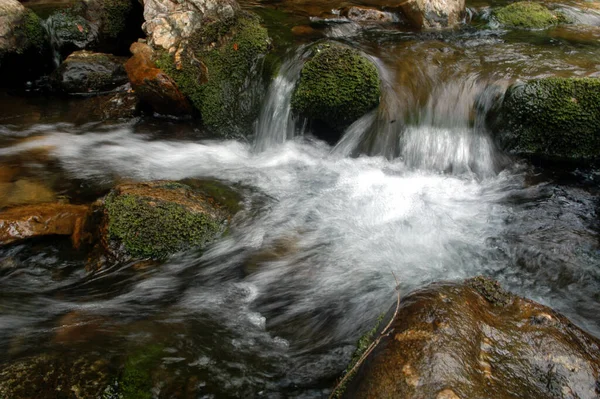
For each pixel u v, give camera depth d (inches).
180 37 261.9
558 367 101.7
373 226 193.3
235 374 127.3
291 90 245.8
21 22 323.9
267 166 238.7
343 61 235.1
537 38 286.8
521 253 175.6
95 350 126.9
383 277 165.0
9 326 139.0
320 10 320.2
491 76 241.0
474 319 109.9
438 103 239.1
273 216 197.2
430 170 234.4
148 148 250.5
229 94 259.9
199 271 167.5
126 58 335.6
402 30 297.3
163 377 121.8
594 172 221.0
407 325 107.4
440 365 96.1
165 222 173.3
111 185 215.3
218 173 230.1
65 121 275.3
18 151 238.2
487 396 92.4
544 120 219.8
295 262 172.2
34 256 171.6
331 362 133.0
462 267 170.6
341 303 154.3
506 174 225.3
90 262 169.5
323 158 242.5
